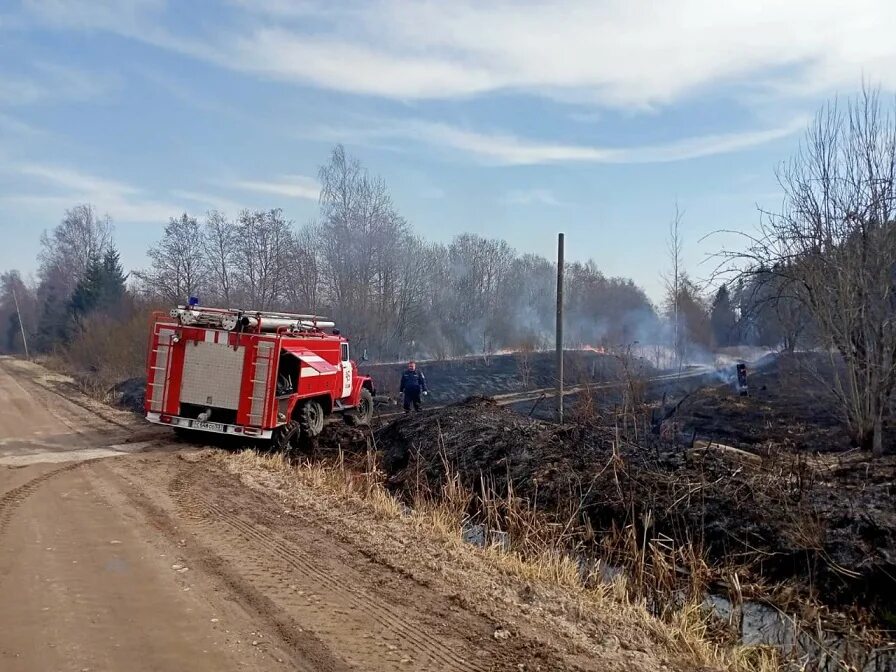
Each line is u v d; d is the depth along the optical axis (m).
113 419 16.72
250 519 7.86
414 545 7.07
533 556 7.13
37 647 4.48
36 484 9.25
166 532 7.21
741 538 7.68
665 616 6.04
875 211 11.97
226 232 43.22
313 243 37.03
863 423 12.15
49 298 71.25
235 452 12.23
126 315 41.12
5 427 15.12
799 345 16.86
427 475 11.45
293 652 4.58
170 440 13.31
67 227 73.69
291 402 13.03
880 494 8.29
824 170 12.46
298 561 6.45
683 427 15.52
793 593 6.78
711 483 8.79
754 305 14.01
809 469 9.34
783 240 12.64
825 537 7.27
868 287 12.05
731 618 6.11
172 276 46.06
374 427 15.81
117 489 9.12
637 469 9.45
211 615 5.12
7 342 90.81
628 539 7.39
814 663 5.53
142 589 5.59
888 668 5.54
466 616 5.36
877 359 12.00
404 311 37.03
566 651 4.84
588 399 13.04
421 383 20.00
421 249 39.81
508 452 11.23
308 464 11.31
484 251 46.97
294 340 13.03
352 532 7.46
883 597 6.51
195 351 12.50
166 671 4.22
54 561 6.19
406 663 4.51
